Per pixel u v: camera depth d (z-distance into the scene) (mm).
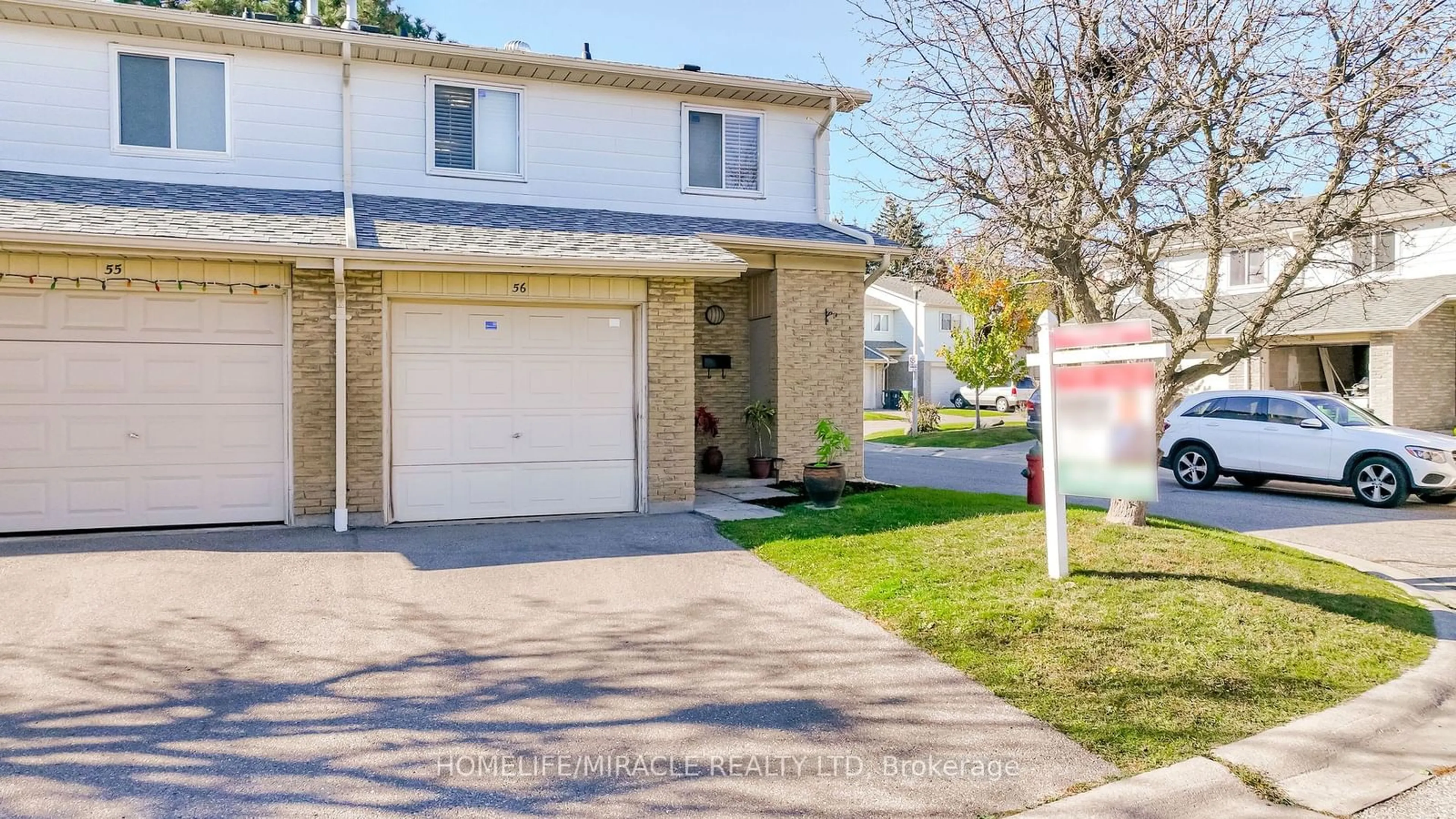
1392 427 13266
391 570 7730
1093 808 3777
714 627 6203
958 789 3939
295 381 9578
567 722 4625
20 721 4566
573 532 9547
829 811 3754
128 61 10617
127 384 9180
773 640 5914
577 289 10531
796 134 13984
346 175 11352
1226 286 22828
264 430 9656
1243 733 4492
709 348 13758
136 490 9234
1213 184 7539
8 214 8312
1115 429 6551
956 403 43344
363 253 9094
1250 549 8195
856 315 13273
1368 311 20281
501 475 10414
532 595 6992
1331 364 24359
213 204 10000
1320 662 5414
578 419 10750
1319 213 7434
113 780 3947
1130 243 7816
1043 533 8586
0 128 10094
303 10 23844
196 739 4383
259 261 9352
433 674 5301
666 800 3838
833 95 13008
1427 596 7457
